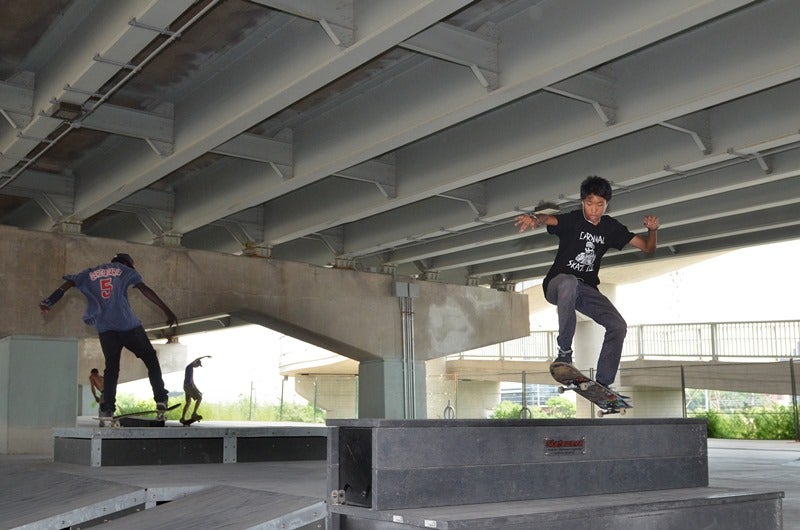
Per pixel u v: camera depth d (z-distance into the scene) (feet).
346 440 16.58
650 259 82.89
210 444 33.83
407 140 47.29
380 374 83.15
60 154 62.08
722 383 102.47
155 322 70.08
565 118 46.75
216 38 42.45
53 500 21.84
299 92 40.70
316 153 53.47
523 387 106.42
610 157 54.24
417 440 16.03
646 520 17.26
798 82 43.73
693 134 47.03
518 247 81.41
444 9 31.91
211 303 72.59
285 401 188.03
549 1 37.52
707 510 18.38
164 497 20.85
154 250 70.23
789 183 58.13
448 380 136.77
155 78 47.65
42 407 62.80
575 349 119.44
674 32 32.99
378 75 47.06
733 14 38.29
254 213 76.54
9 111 46.09
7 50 44.14
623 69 43.29
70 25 41.04
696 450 20.95
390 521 15.12
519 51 38.75
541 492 17.58
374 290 83.20
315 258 91.04
